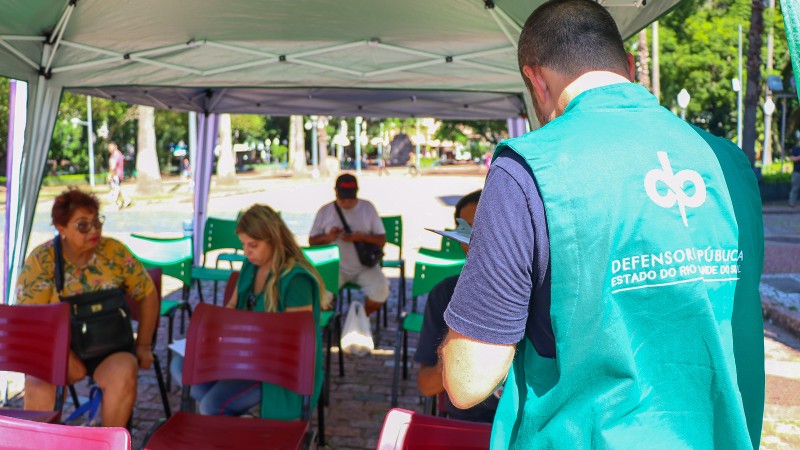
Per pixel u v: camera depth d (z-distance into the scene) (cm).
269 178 4109
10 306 343
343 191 673
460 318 125
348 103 834
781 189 1980
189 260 605
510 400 134
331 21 472
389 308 798
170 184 3334
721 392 122
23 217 515
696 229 122
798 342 664
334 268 571
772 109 2900
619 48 139
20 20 438
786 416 481
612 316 119
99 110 3547
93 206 371
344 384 546
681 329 121
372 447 435
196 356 333
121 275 395
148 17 459
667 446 121
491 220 123
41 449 198
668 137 127
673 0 329
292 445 302
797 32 120
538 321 126
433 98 790
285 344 333
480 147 6594
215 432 311
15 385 524
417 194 2589
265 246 378
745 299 129
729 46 2934
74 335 362
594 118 128
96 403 367
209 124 900
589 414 122
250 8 443
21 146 506
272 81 601
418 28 484
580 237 118
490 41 511
